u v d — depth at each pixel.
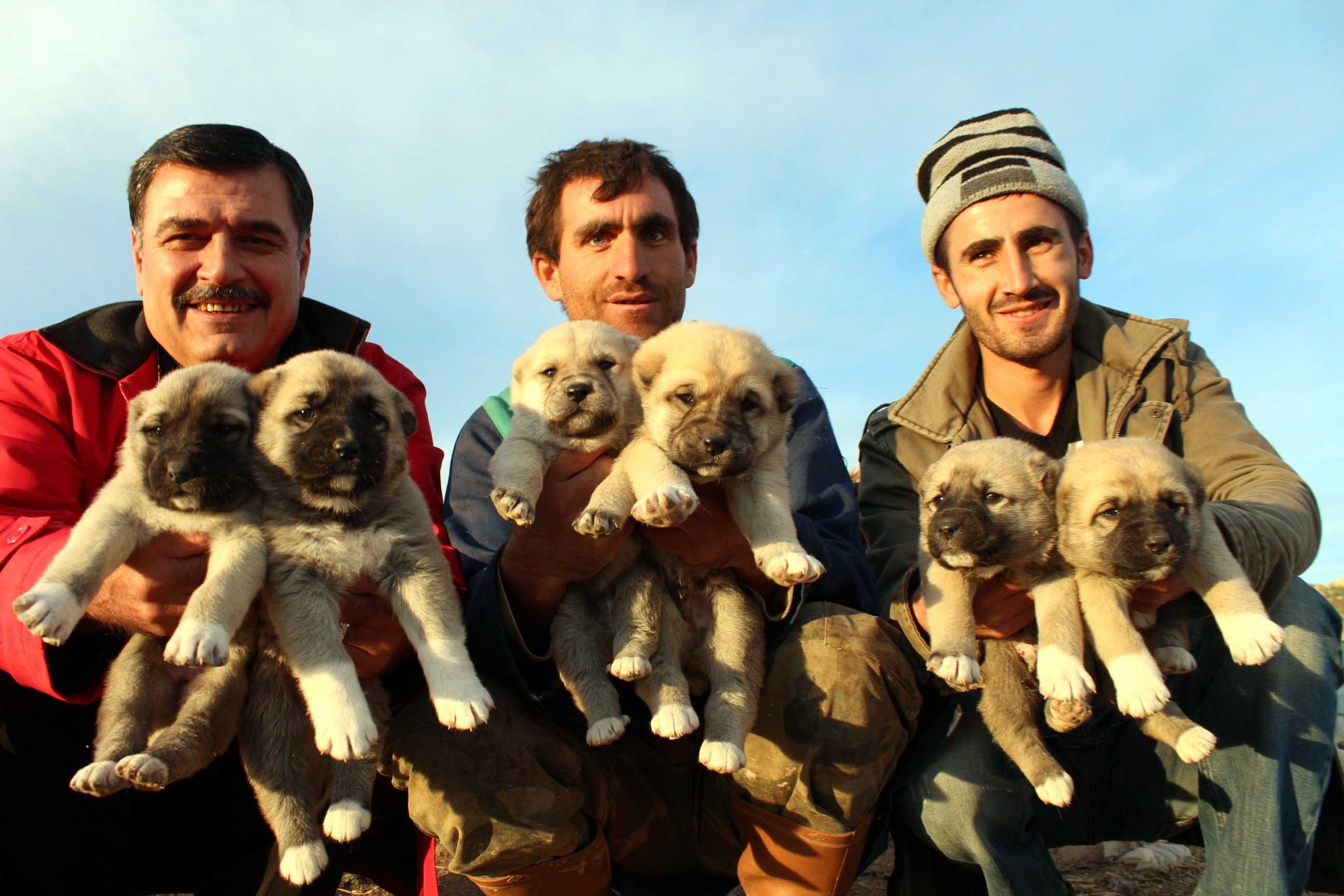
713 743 0.83
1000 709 0.91
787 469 1.04
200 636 0.75
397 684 0.94
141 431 0.85
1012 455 0.97
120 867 0.91
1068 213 1.14
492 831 0.81
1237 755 0.89
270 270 1.03
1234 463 1.04
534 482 0.91
